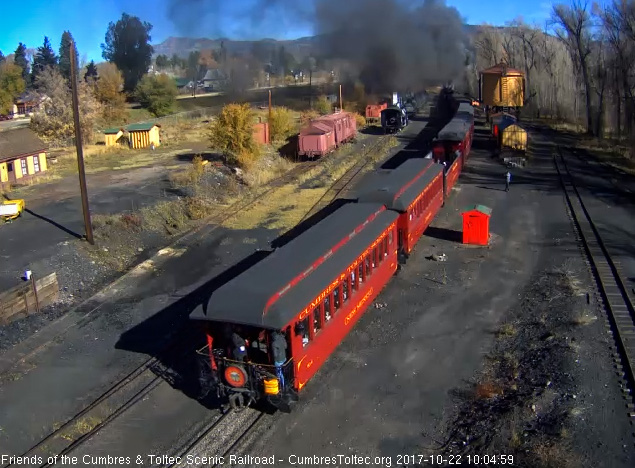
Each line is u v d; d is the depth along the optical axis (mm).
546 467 10133
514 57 82188
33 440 12312
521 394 12836
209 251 23969
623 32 46781
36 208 29609
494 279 19875
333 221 16969
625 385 12711
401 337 16047
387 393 13391
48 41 115188
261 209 29766
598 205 28766
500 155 41438
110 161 44000
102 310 18703
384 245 18062
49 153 47719
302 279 12891
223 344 12406
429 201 24578
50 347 16422
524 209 28469
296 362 11945
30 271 19391
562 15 56875
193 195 30938
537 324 16281
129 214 27281
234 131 37312
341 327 14547
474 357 14875
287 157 42938
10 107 84125
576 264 20812
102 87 71750
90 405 13453
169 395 13805
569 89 70250
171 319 17922
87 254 22812
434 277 20141
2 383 14602
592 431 11141
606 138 52094
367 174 36812
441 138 36156
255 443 11766
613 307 16828
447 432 11898
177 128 60969
